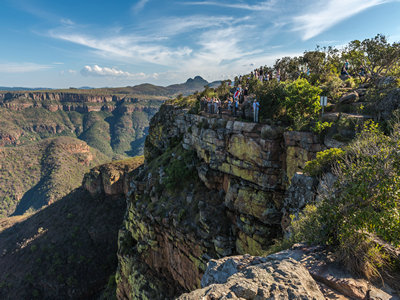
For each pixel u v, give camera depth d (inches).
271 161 756.6
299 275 177.6
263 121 805.2
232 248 872.3
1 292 3112.7
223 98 1362.0
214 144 1007.6
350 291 181.3
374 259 200.5
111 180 3853.3
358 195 232.5
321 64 1066.7
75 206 4097.0
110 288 2154.3
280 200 757.9
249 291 156.9
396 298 172.2
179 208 1099.9
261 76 1113.4
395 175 219.1
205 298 155.6
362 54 856.9
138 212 1363.2
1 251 3786.9
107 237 3553.2
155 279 1202.0
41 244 3572.8
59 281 3085.6
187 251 992.9
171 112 1955.0
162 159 1628.9
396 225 202.8
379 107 507.8
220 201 988.6
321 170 438.6
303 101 697.6
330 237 244.4
